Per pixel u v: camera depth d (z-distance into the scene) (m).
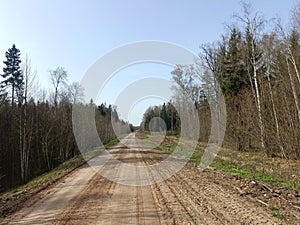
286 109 19.30
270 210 6.68
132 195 8.52
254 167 14.77
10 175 19.70
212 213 6.48
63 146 26.20
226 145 25.98
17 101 24.02
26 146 20.27
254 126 22.64
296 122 18.27
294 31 20.30
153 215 6.41
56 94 30.25
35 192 9.73
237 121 25.22
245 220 5.95
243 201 7.57
